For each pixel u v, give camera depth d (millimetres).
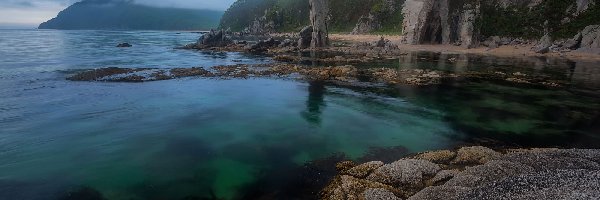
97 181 17719
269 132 25125
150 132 24812
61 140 22938
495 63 60062
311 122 27453
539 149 20656
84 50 83375
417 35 91938
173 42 118750
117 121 27000
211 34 97062
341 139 23641
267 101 33750
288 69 51062
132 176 18297
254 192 16594
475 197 13859
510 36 85125
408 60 63688
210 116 28781
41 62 58844
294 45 92688
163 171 18906
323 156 20656
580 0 81875
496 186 14695
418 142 23000
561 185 14586
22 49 84438
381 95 36375
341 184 15938
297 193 16234
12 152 20969
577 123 27391
